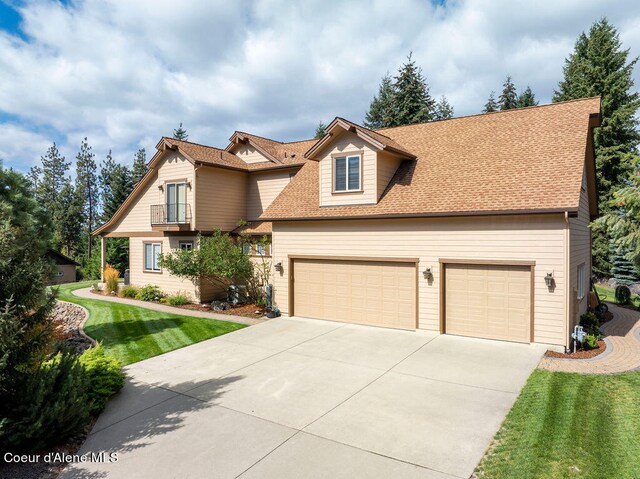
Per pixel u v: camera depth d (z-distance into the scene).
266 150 22.84
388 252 14.31
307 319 16.19
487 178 13.59
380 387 8.94
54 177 59.41
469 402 8.01
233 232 21.66
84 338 13.92
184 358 11.47
